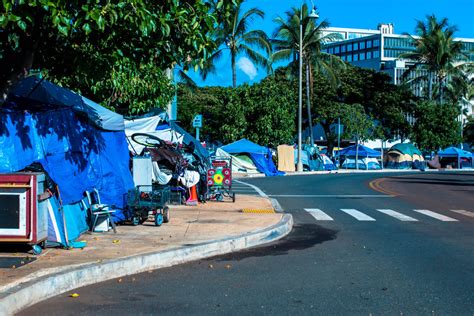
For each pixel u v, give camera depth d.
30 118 9.02
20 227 8.18
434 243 10.98
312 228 13.10
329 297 6.87
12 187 8.15
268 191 24.06
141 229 11.29
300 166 43.84
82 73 9.99
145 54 9.47
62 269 7.43
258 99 45.81
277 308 6.39
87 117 10.79
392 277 7.96
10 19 6.96
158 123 17.69
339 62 50.94
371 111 64.12
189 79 41.59
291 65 50.72
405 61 101.50
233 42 46.81
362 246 10.61
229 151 39.69
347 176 38.25
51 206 9.02
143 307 6.43
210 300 6.73
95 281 7.58
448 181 33.38
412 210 17.08
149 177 13.06
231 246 10.09
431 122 64.38
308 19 47.28
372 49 123.44
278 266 8.70
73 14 7.81
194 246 9.37
